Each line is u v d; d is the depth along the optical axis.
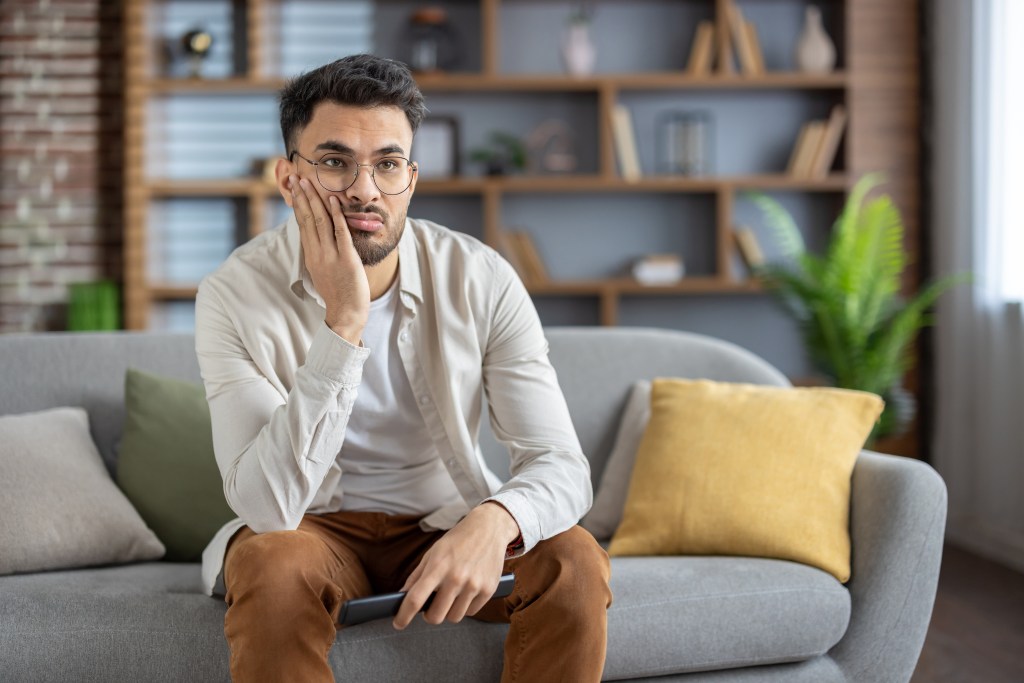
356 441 1.74
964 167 3.79
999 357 3.57
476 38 4.47
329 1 4.46
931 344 4.11
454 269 1.78
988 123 3.65
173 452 2.10
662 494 2.04
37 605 1.69
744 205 4.54
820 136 4.29
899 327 3.62
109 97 4.44
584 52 4.34
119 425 2.22
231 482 1.53
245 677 1.39
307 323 1.70
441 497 1.79
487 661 1.66
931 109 4.16
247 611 1.41
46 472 1.97
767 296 4.56
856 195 3.82
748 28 4.29
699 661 1.75
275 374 1.65
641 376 2.40
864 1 4.19
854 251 3.64
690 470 2.04
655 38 4.50
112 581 1.82
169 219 4.49
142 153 4.21
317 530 1.68
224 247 4.50
